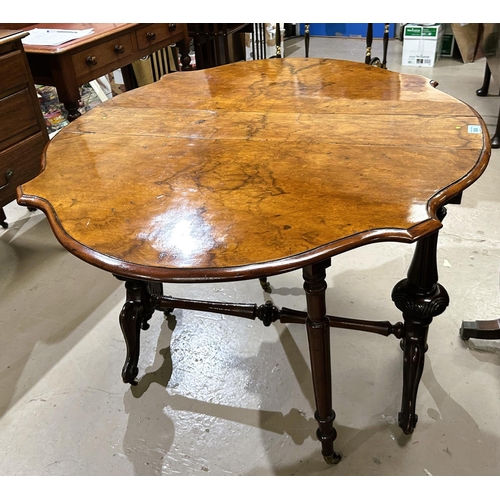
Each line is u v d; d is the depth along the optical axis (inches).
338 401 58.3
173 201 41.1
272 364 64.1
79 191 43.6
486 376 60.0
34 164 80.0
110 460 53.9
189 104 60.2
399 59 164.7
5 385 63.4
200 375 63.2
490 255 79.4
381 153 45.5
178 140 51.3
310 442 54.4
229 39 139.2
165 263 34.5
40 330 71.9
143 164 47.2
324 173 43.2
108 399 60.8
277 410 58.3
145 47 93.9
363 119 52.4
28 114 77.2
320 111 55.2
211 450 54.2
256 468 52.1
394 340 66.1
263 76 67.8
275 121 53.7
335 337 66.8
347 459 52.2
